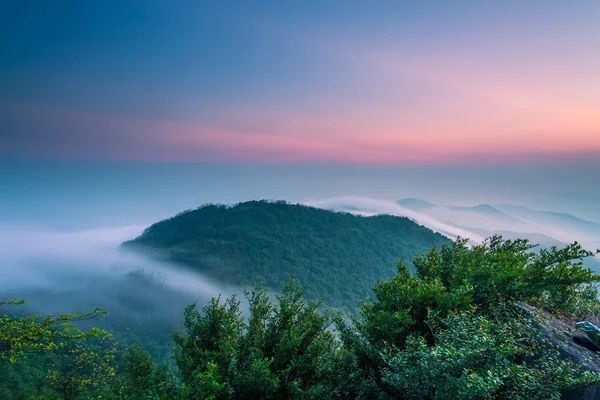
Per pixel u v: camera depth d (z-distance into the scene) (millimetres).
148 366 5332
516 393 3656
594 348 4949
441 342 4203
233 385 4531
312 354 4996
